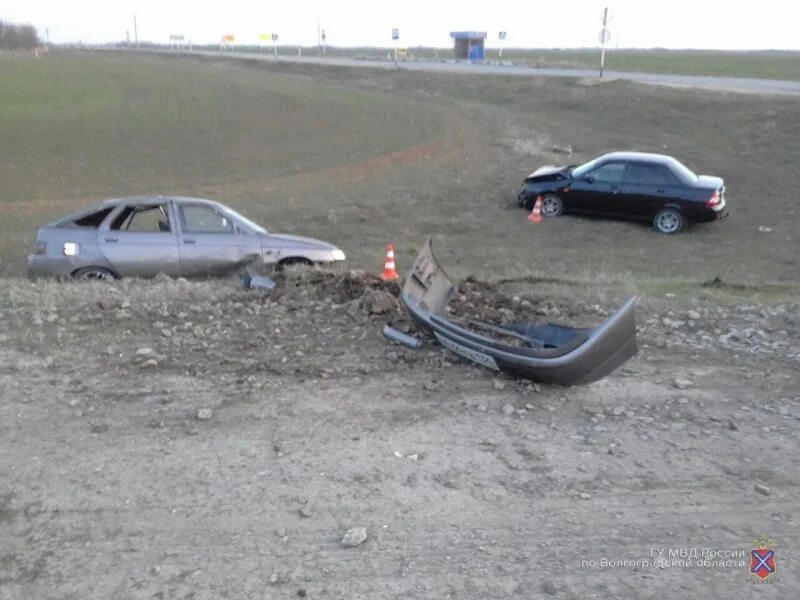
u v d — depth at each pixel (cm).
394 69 6212
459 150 2902
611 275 1177
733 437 530
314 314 771
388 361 651
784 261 1522
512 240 1709
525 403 577
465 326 707
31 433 513
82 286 917
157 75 6444
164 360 643
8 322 737
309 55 11300
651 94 3819
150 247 1061
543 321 762
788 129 2952
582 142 3033
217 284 952
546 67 6297
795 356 682
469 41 8275
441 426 536
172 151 3145
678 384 614
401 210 2011
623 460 495
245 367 630
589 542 409
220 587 369
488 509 437
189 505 435
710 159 2653
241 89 5369
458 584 373
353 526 419
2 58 7669
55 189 2405
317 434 519
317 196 2214
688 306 837
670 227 1789
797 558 398
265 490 450
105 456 486
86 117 4069
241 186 2416
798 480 475
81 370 619
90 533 410
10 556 391
